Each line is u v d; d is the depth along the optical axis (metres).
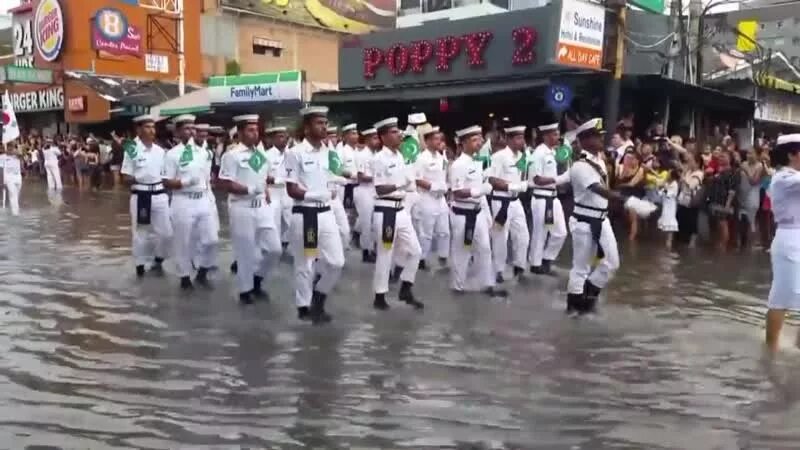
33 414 5.09
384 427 4.91
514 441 4.70
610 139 14.45
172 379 5.85
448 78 18.88
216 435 4.75
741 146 18.09
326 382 5.80
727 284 9.92
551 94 15.02
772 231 14.65
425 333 7.28
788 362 6.39
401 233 8.41
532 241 10.63
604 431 4.88
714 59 22.94
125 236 14.41
